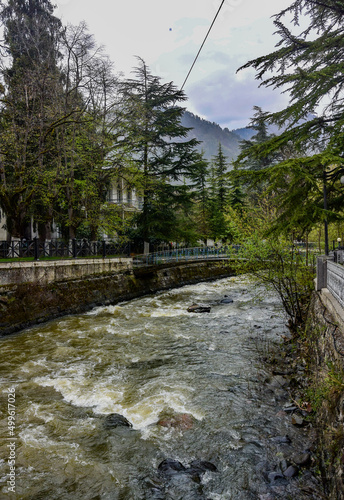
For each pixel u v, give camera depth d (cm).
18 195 1692
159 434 587
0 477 480
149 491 455
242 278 1346
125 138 2273
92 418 643
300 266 1117
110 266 1936
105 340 1149
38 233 2811
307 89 1027
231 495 441
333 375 479
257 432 582
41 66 1830
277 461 502
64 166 2036
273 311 1534
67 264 1622
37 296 1402
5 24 2247
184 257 2412
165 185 2503
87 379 829
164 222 2455
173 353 1016
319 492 425
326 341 628
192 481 469
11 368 896
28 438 577
